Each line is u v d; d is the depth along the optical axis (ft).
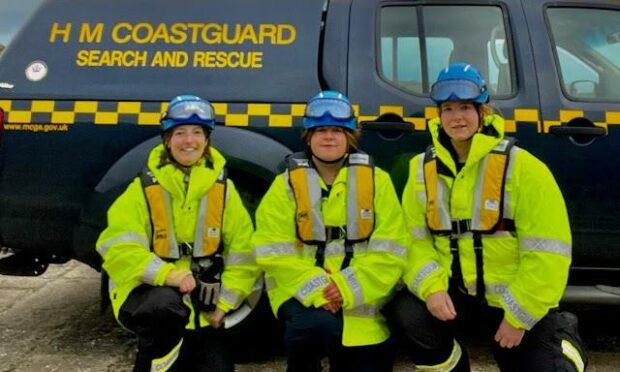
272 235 8.16
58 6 11.20
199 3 11.19
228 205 8.46
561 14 11.37
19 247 10.97
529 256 7.45
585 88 11.12
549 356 7.50
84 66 10.90
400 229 8.08
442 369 8.05
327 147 8.07
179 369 8.50
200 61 10.93
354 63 10.98
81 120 10.72
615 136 10.80
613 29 11.46
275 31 11.08
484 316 8.04
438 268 7.85
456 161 7.97
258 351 11.27
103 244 8.14
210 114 8.28
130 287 8.09
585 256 10.94
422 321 7.82
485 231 7.66
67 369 10.73
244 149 10.61
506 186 7.63
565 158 10.78
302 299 7.95
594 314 14.05
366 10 11.23
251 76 10.87
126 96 10.78
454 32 11.26
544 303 7.32
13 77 10.86
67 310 13.87
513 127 10.78
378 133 10.77
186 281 7.86
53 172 10.74
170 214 8.22
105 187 10.52
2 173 10.75
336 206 8.08
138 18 11.11
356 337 7.95
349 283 7.84
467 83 7.57
